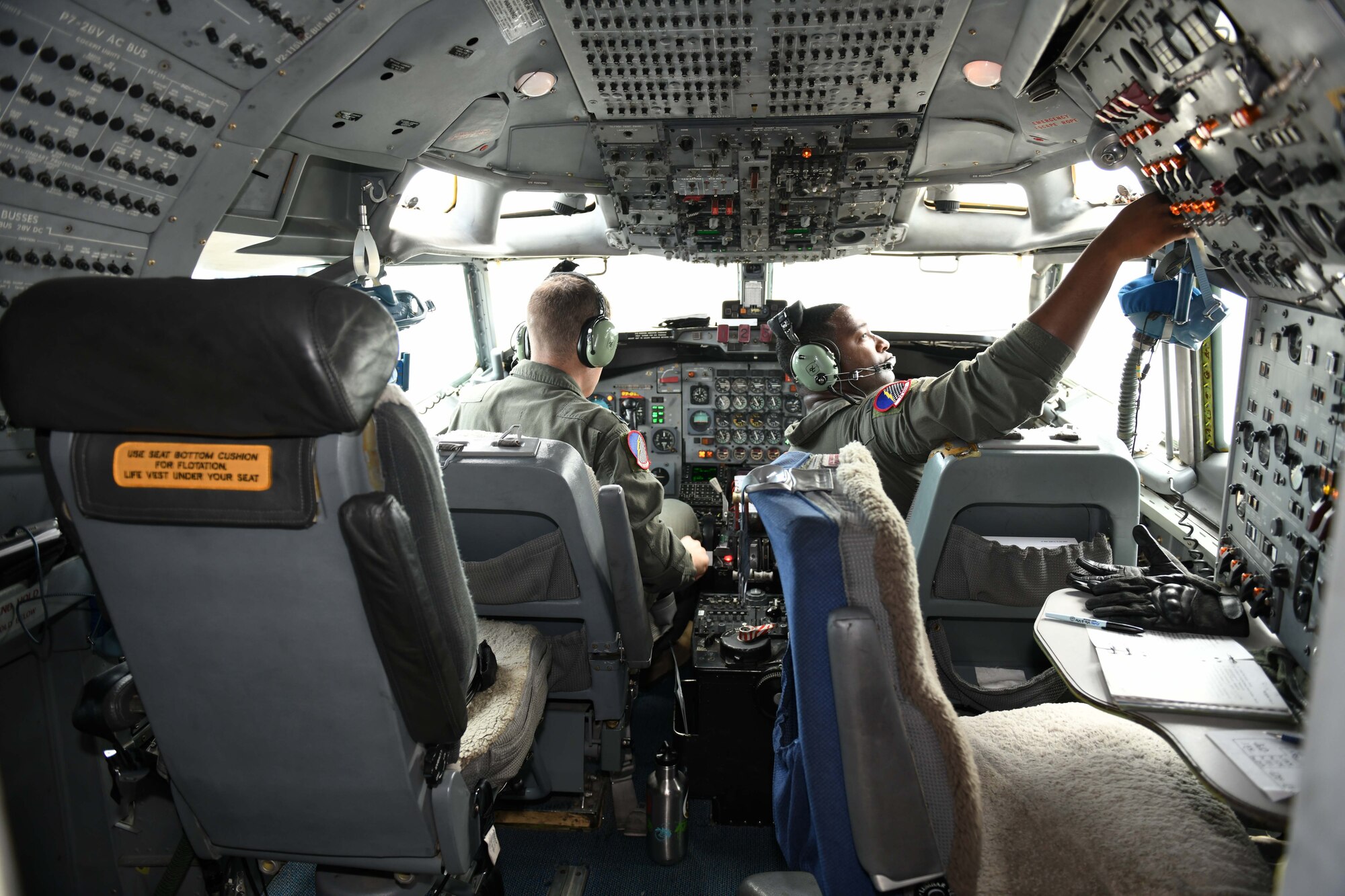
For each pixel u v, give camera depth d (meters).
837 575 1.25
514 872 2.44
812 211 3.29
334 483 1.21
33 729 1.83
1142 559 2.26
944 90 2.56
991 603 2.34
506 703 1.89
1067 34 1.84
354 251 2.72
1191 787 1.43
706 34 2.20
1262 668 1.52
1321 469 1.64
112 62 1.51
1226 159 1.54
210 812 1.58
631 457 2.62
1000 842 1.31
